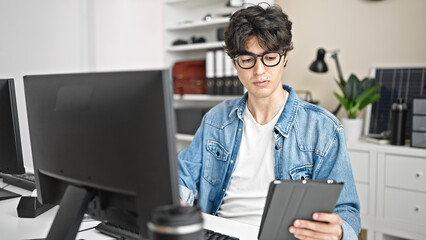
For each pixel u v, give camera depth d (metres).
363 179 2.33
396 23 2.53
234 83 2.82
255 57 1.21
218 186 1.42
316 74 2.87
